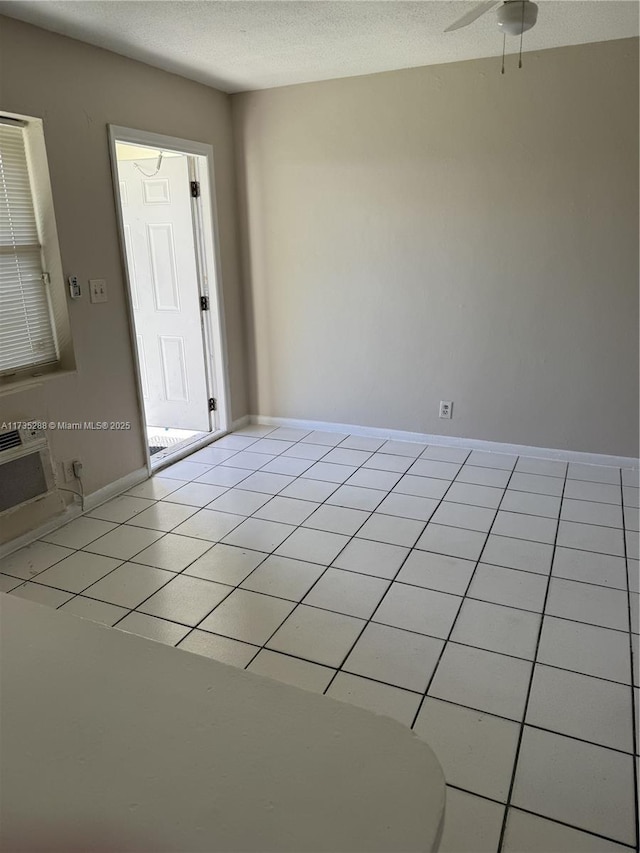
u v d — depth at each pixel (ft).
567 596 8.22
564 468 12.64
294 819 2.14
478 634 7.50
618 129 11.08
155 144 11.83
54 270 10.07
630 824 5.09
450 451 13.76
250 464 13.26
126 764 2.38
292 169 13.88
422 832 2.08
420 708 6.34
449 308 13.23
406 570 8.93
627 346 11.97
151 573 8.98
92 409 11.00
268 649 7.28
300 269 14.44
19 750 2.46
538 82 11.40
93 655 2.99
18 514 9.75
